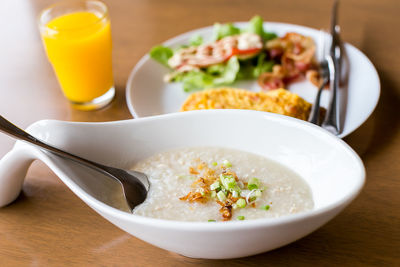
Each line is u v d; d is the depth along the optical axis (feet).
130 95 1.90
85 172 1.38
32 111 1.93
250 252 1.25
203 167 1.44
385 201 1.45
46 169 1.64
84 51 1.82
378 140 1.66
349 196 1.17
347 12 2.35
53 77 2.09
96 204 1.22
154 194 1.39
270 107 1.70
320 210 1.14
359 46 2.13
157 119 1.47
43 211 1.50
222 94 1.76
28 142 1.34
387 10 2.34
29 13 2.52
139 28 2.35
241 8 2.45
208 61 2.05
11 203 1.53
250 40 2.07
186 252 1.26
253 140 1.47
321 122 1.74
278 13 2.39
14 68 2.15
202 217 1.32
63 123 1.41
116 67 2.13
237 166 1.45
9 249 1.40
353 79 1.91
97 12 1.97
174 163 1.47
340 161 1.31
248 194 1.35
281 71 2.02
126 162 1.48
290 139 1.42
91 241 1.40
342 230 1.38
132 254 1.36
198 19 2.39
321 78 1.97
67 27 1.91
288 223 1.13
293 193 1.36
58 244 1.40
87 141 1.43
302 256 1.33
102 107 1.94
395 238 1.36
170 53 2.08
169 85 2.03
